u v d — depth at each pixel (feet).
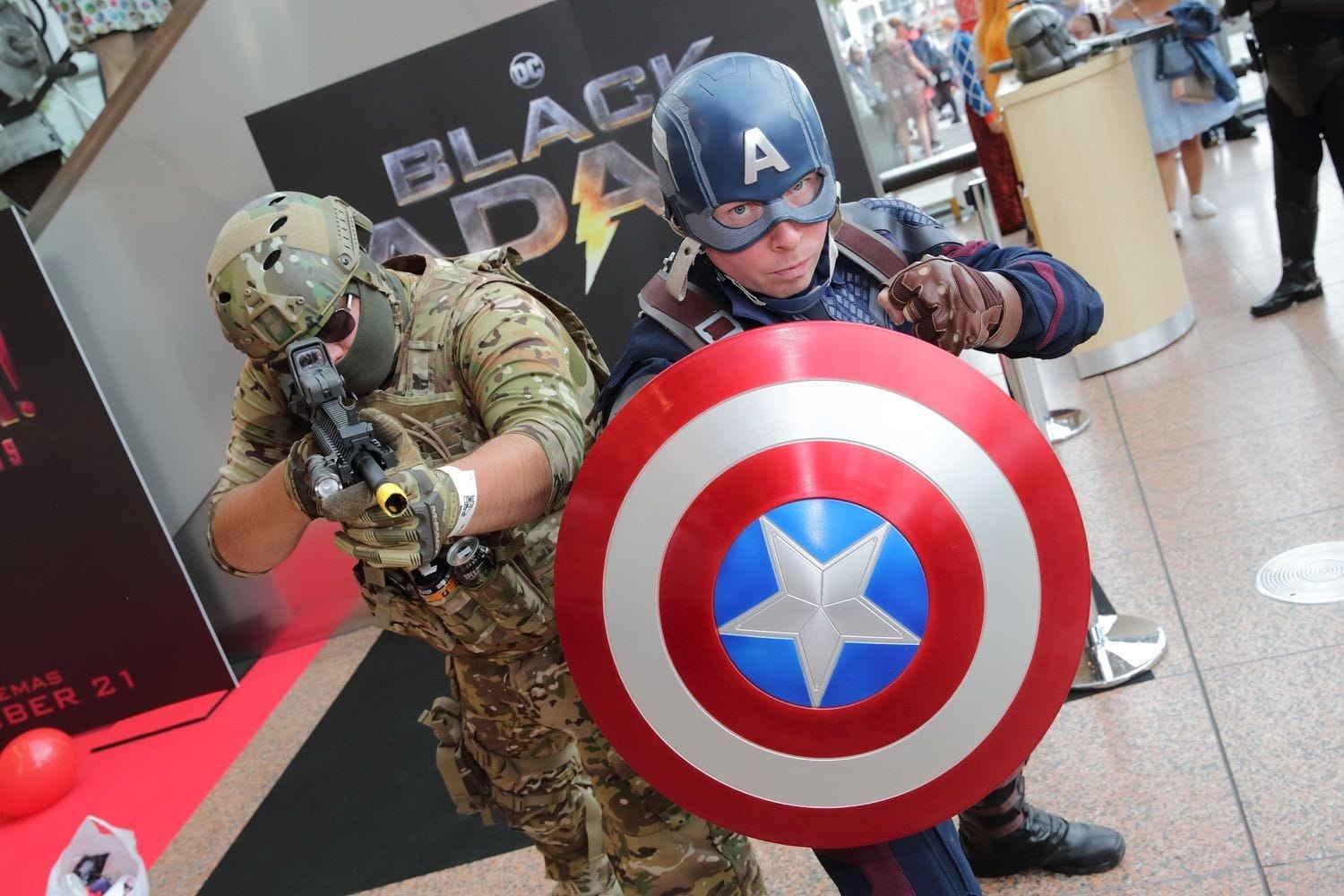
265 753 11.52
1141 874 6.22
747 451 3.51
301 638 14.01
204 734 12.44
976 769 3.59
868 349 3.53
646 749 3.75
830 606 3.48
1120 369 13.16
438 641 5.47
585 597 3.69
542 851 6.66
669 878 5.20
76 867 8.79
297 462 4.32
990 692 3.52
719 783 3.70
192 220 12.53
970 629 3.48
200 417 13.28
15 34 14.10
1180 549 9.10
